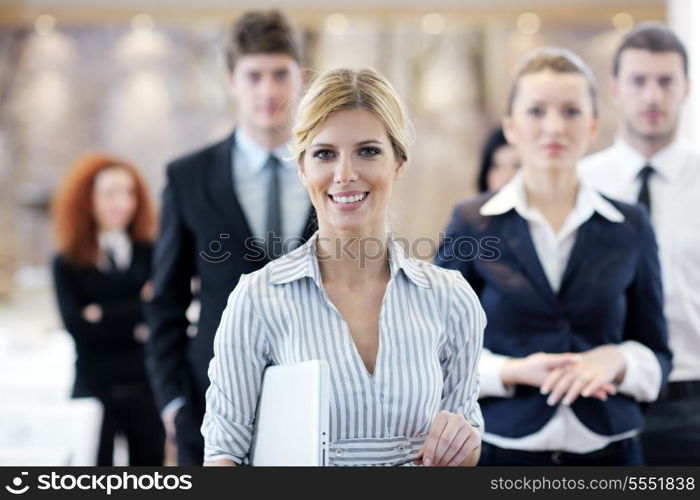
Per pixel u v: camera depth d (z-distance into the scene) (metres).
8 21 13.68
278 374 2.54
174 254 4.42
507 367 3.90
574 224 4.01
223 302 4.17
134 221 7.41
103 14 13.71
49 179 13.65
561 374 3.82
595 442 3.92
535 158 4.02
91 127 13.70
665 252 4.77
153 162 13.70
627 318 4.14
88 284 7.19
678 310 4.73
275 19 4.43
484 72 13.61
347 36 13.63
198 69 13.72
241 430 2.65
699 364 4.69
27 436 6.26
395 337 2.60
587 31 13.54
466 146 13.55
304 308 2.61
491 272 4.01
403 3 13.63
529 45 13.61
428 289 2.67
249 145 4.32
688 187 4.87
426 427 2.62
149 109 13.70
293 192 4.26
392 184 2.61
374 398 2.56
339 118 2.51
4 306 13.45
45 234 13.61
